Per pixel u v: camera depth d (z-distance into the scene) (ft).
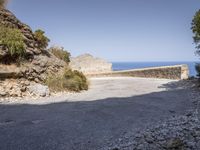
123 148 16.46
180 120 22.61
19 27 47.83
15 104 32.42
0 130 21.16
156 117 25.29
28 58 46.01
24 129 21.45
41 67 47.47
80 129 21.49
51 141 18.52
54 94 41.57
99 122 23.70
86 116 26.00
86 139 18.95
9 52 41.60
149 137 18.08
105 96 40.04
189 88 44.98
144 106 30.78
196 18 44.37
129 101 34.58
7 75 38.83
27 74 42.52
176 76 71.92
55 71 51.11
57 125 22.70
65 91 44.78
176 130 18.79
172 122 22.21
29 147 17.30
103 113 27.30
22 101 34.71
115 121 24.00
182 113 26.63
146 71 88.12
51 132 20.65
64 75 49.75
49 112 27.89
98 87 55.26
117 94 42.32
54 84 44.75
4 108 29.89
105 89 50.83
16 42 42.34
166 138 17.25
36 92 39.32
